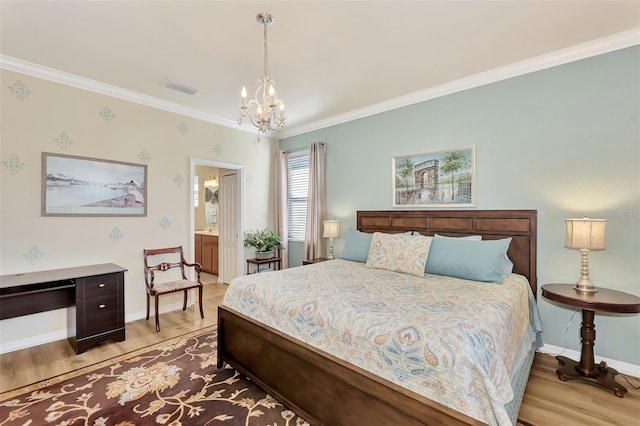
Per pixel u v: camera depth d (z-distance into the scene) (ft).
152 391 6.95
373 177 13.11
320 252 14.85
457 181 10.65
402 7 6.59
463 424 3.89
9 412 6.17
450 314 5.37
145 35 7.62
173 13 6.73
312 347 5.75
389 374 4.68
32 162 9.31
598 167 8.10
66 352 8.91
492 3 6.47
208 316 12.14
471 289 7.34
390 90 11.28
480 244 8.77
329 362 5.36
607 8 6.60
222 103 12.46
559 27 7.34
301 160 16.63
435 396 4.21
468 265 8.48
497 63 9.21
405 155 12.01
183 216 13.08
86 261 10.38
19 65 8.96
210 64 9.19
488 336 4.76
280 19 6.98
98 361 8.37
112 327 9.50
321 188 14.82
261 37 7.73
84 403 6.48
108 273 9.41
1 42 7.91
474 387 4.05
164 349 9.15
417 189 11.69
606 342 8.00
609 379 7.14
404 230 11.94
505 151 9.62
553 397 6.72
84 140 10.32
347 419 5.17
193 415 6.10
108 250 10.92
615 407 6.36
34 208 9.35
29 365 8.12
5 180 8.86
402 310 5.61
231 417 6.05
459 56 8.78
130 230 11.48
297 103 12.56
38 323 9.43
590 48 8.09
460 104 10.58
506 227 9.55
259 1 6.35
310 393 5.78
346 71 9.70
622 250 7.76
